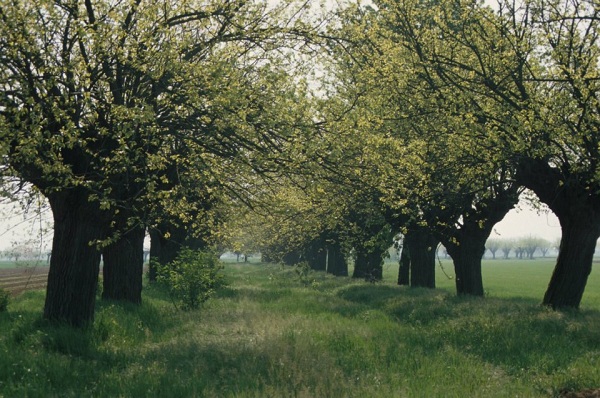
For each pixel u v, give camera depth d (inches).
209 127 547.5
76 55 529.0
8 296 876.6
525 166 751.7
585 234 770.2
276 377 404.8
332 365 448.8
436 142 751.1
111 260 898.1
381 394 372.2
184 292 891.4
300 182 655.8
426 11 782.5
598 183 678.5
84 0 521.0
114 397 359.6
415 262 1302.9
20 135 436.1
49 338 505.4
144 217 584.4
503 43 689.6
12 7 442.6
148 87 558.3
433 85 735.1
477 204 1002.7
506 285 2349.9
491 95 701.9
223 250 2154.3
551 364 482.0
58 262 580.1
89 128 532.7
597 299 1435.8
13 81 486.3
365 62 816.9
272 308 938.1
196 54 584.1
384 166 701.9
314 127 555.5
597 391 402.6
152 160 500.4
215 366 449.1
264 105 542.6
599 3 615.8
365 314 853.8
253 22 588.7
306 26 593.9
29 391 356.2
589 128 647.8
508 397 379.6
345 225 1304.1
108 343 542.3
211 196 670.5
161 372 424.8
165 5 533.3
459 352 543.8
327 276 2054.6
